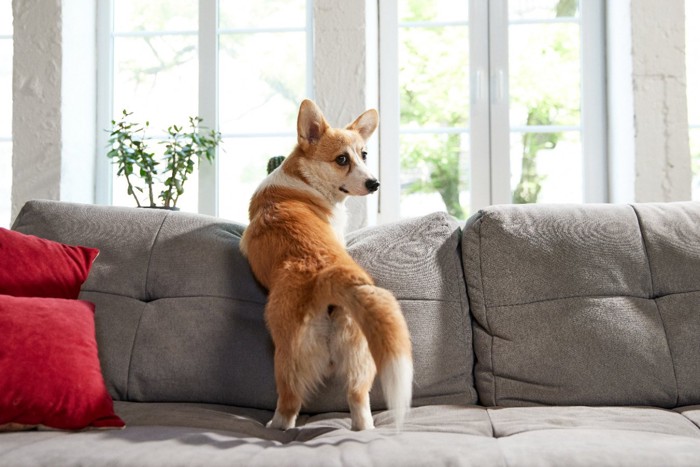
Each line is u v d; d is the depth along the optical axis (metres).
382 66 2.97
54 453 1.17
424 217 1.87
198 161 2.96
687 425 1.42
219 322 1.72
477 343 1.75
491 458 1.14
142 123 3.04
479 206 2.93
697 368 1.64
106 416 1.39
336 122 2.67
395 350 1.27
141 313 1.73
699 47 2.90
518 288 1.74
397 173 2.96
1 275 1.55
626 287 1.73
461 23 2.95
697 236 1.77
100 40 3.03
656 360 1.65
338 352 1.53
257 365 1.71
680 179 2.59
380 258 1.77
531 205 1.87
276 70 2.99
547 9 2.94
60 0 2.74
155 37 3.05
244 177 3.00
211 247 1.82
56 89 2.74
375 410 1.67
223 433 1.35
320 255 1.57
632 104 2.60
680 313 1.69
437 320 1.72
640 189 2.60
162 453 1.17
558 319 1.69
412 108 2.99
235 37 3.00
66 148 2.77
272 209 1.78
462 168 2.96
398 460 1.13
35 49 2.75
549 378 1.66
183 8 3.04
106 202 3.01
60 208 1.87
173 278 1.78
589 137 2.91
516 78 2.95
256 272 1.71
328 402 1.67
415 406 1.68
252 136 2.99
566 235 1.78
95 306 1.71
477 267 1.78
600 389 1.64
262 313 1.77
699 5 2.89
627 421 1.45
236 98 3.00
